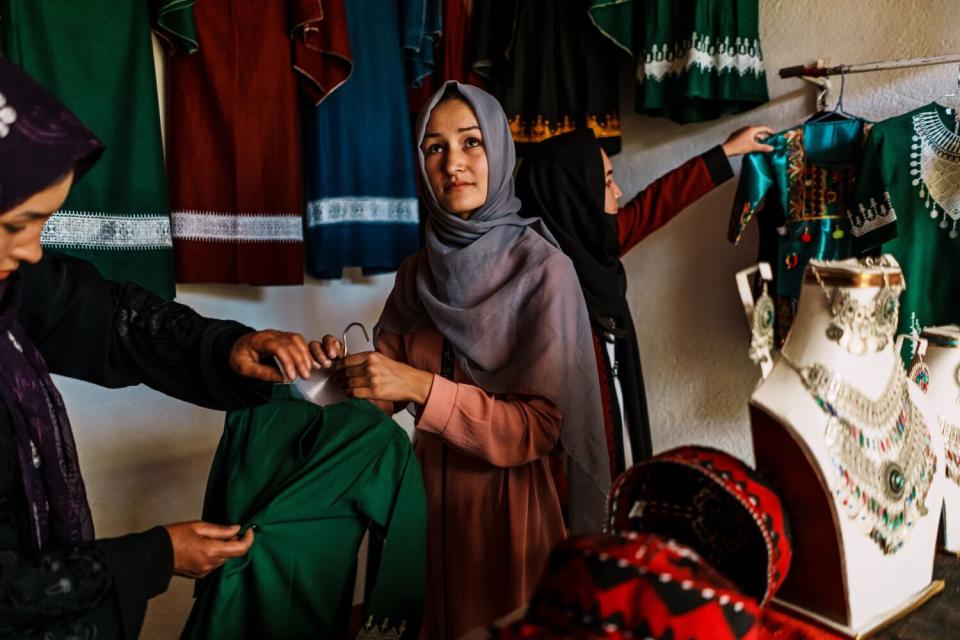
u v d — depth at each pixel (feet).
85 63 5.40
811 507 2.59
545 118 7.62
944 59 5.47
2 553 2.53
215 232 6.26
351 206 6.90
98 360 3.66
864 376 2.69
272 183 6.40
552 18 7.61
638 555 1.88
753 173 6.17
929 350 3.48
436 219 4.79
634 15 7.12
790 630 2.68
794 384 2.64
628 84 8.11
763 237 6.56
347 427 3.73
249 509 3.72
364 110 6.91
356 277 8.14
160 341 3.76
